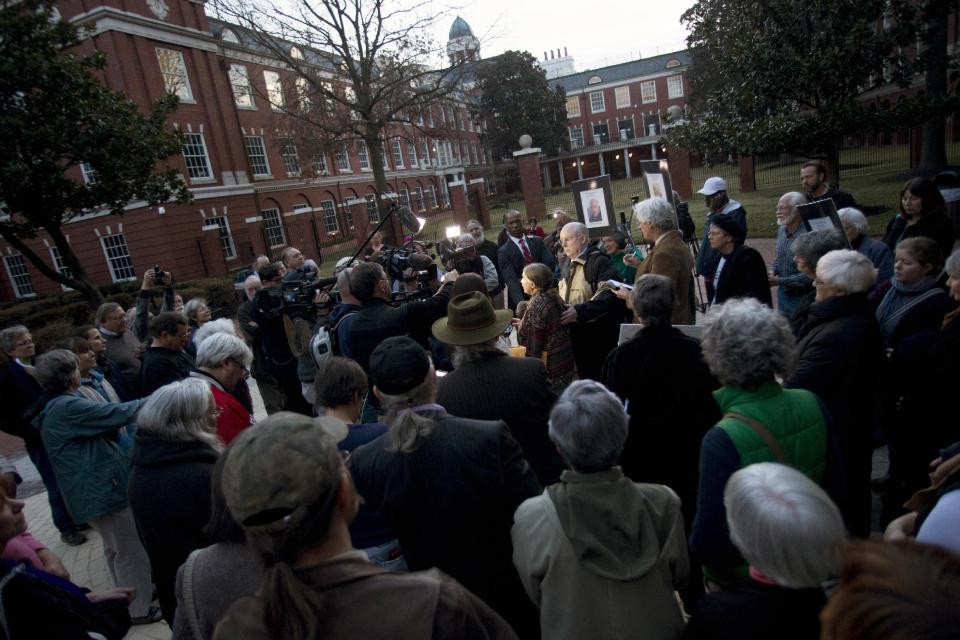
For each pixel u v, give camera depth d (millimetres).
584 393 1590
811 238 3170
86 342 4113
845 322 2383
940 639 616
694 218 17812
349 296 3887
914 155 18844
